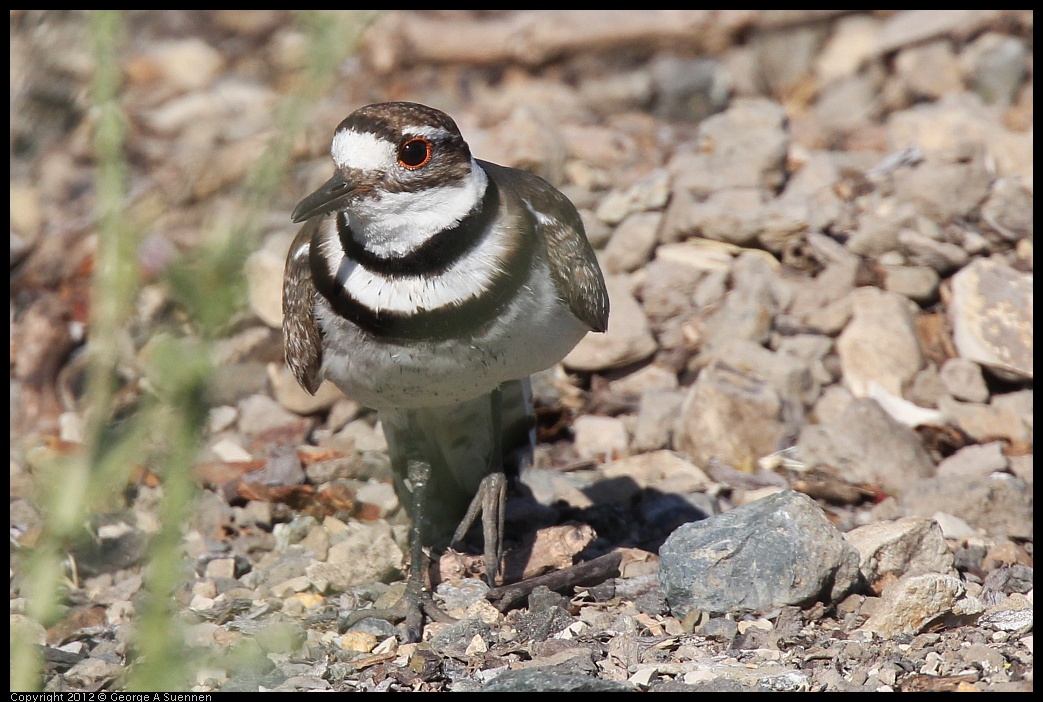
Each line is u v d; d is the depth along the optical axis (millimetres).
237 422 12469
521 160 14875
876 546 9148
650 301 13445
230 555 10227
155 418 7020
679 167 15086
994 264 12820
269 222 14484
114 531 10359
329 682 8305
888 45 18078
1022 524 10234
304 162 16031
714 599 8812
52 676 8492
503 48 18828
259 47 19656
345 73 18406
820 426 11484
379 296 8852
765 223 13727
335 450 11930
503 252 8930
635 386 12773
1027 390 12234
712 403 11719
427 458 10297
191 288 5430
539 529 10141
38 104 16609
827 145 16359
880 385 12273
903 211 13562
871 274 13391
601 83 18484
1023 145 14945
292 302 9625
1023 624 8547
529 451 10992
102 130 7465
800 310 13172
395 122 8633
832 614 8875
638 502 11062
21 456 11914
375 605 9516
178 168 15875
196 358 5375
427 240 8797
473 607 9211
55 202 15812
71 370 13234
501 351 9086
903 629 8492
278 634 7633
